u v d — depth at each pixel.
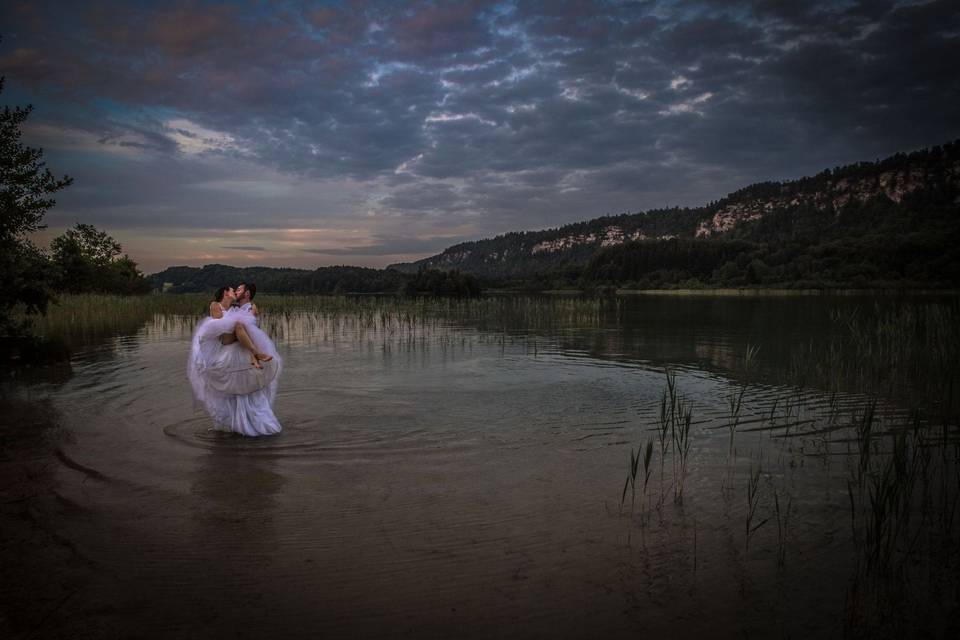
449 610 3.23
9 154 13.16
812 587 3.46
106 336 18.02
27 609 3.19
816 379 10.05
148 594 3.37
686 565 3.72
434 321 24.17
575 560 3.79
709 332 18.69
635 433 6.80
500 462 5.74
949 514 4.48
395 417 7.50
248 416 6.68
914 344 13.09
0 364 11.70
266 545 3.98
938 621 3.12
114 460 5.73
